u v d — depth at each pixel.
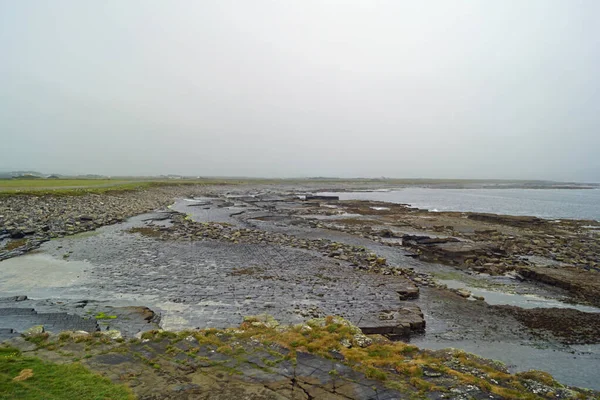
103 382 9.22
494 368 11.38
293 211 63.62
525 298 21.03
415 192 151.38
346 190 154.38
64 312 15.98
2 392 8.42
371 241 36.81
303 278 22.73
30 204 46.28
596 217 64.62
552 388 10.10
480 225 49.09
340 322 14.38
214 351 11.34
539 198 119.50
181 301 18.27
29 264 24.69
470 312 18.33
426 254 31.84
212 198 89.88
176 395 8.80
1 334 12.81
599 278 23.73
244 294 19.48
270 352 11.37
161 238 34.44
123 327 14.47
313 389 9.29
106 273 22.94
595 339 15.58
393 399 8.96
